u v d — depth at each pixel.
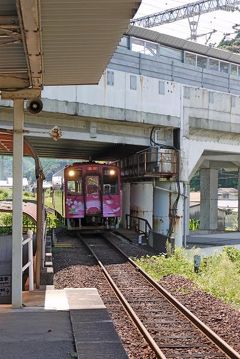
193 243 30.22
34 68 6.89
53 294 9.06
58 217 34.75
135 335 9.05
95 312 7.55
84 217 26.44
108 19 6.13
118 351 5.73
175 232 25.64
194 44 28.02
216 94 26.94
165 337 8.80
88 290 9.46
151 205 28.81
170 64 26.48
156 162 25.27
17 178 7.90
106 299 12.28
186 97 25.53
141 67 24.94
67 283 14.33
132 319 10.20
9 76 7.89
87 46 7.17
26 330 6.61
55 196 38.59
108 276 15.09
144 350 8.09
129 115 23.08
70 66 8.25
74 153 34.72
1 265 11.03
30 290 9.55
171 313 10.84
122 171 34.97
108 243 24.27
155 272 16.34
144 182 28.45
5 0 5.65
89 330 6.56
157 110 24.28
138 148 27.70
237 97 28.05
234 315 10.62
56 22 6.17
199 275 16.12
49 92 20.38
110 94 22.34
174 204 25.75
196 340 8.70
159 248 22.52
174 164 25.44
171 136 25.88
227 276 15.20
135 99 23.36
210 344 8.45
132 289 13.59
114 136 24.06
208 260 19.22
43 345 5.97
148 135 25.30
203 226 41.00
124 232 28.80
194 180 77.25
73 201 26.45
